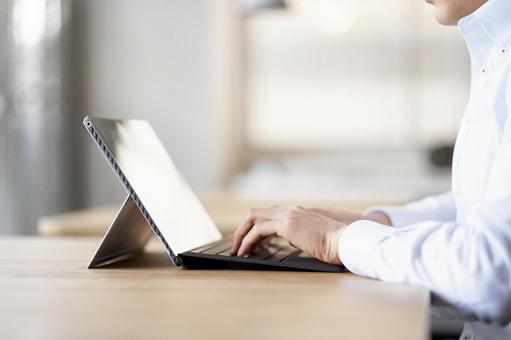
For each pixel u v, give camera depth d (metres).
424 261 0.92
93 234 2.24
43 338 0.63
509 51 1.10
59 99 4.72
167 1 4.91
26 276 1.02
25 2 4.36
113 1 4.96
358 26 5.05
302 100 5.14
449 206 1.46
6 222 4.21
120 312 0.75
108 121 1.14
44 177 4.57
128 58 4.96
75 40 4.98
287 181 4.50
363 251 0.99
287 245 1.36
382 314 0.73
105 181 4.97
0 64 4.16
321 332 0.65
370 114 5.07
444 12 1.21
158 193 1.17
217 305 0.78
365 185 4.47
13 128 4.28
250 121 5.22
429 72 5.02
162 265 1.14
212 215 2.42
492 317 0.87
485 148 1.08
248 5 3.55
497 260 0.87
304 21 5.10
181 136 4.93
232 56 5.12
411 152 5.02
